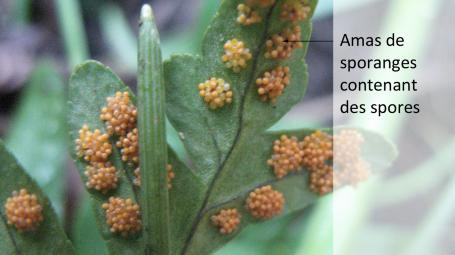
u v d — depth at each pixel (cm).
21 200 8
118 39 16
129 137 8
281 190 8
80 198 12
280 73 8
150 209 7
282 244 12
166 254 7
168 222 7
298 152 8
